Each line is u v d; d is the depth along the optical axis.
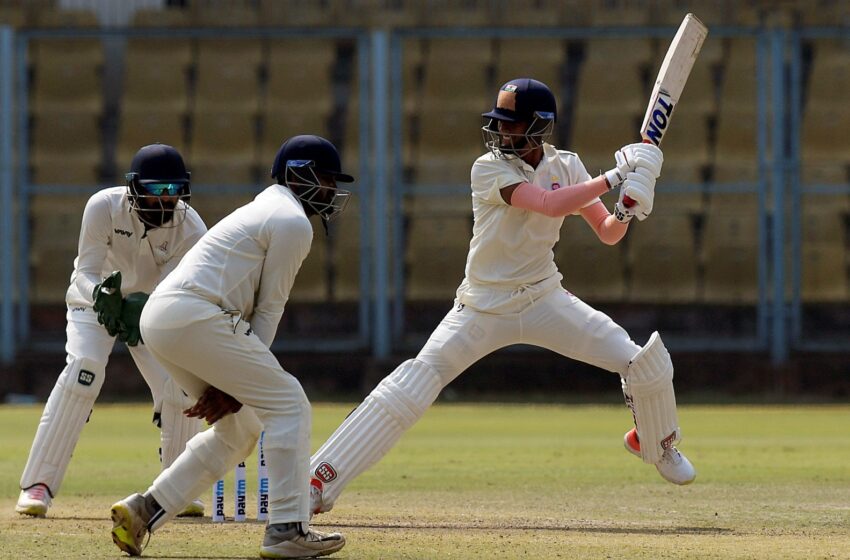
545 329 21.08
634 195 19.58
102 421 50.47
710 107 67.00
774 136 65.12
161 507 16.66
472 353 21.11
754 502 23.86
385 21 66.56
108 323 17.86
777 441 40.31
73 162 67.38
